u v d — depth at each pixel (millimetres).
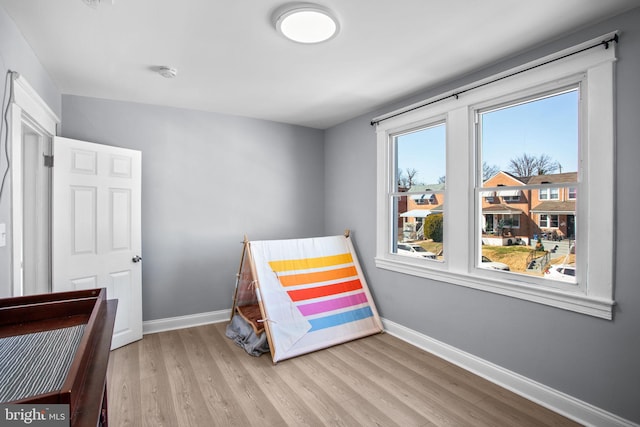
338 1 1687
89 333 888
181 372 2570
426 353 2912
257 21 1876
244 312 3303
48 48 2170
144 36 2033
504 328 2385
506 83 2336
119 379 2459
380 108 3520
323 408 2129
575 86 2043
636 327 1778
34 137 2557
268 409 2115
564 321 2062
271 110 3623
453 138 2729
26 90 1983
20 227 1873
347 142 4020
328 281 3385
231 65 2461
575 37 2004
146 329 3369
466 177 2635
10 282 1774
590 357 1949
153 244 3416
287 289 3121
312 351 2912
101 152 2896
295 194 4246
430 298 2951
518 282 2311
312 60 2381
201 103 3375
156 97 3172
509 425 1957
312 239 3570
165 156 3463
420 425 1966
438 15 1819
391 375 2535
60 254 2621
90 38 2049
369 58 2348
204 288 3678
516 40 2098
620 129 1828
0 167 1648
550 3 1711
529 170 2293
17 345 900
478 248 2615
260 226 4008
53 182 2594
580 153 2018
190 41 2102
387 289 3420
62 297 1206
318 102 3342
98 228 2867
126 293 3066
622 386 1826
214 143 3711
